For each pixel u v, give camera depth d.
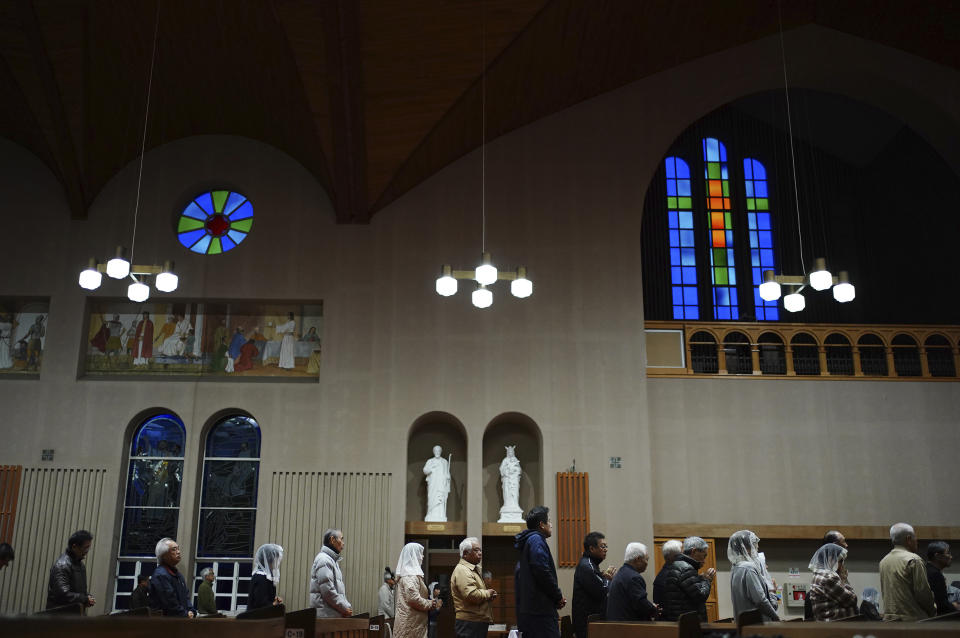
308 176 17.41
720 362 17.08
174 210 17.17
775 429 16.56
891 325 17.33
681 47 17.48
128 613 6.19
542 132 17.78
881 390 16.83
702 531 15.85
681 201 20.59
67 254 16.75
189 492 15.70
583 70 16.73
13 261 16.62
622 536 15.43
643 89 18.09
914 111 18.66
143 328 16.78
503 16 14.09
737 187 20.83
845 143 21.50
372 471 15.78
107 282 16.56
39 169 17.14
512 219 17.23
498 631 13.97
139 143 17.08
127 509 15.81
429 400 16.17
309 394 16.19
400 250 17.00
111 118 16.00
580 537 15.39
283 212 17.16
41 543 15.21
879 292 20.70
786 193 20.98
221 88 15.95
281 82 14.96
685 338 17.14
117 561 15.48
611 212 17.33
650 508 15.58
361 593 15.18
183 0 13.58
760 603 7.21
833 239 20.88
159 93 15.93
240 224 17.39
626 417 16.09
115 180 17.27
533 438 16.72
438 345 16.48
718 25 17.17
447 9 13.56
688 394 16.73
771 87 18.48
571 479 15.70
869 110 20.27
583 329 16.61
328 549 9.23
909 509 16.17
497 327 16.59
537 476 16.45
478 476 15.84
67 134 15.66
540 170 17.55
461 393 16.23
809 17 18.09
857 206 21.22
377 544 15.41
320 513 15.57
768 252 20.48
